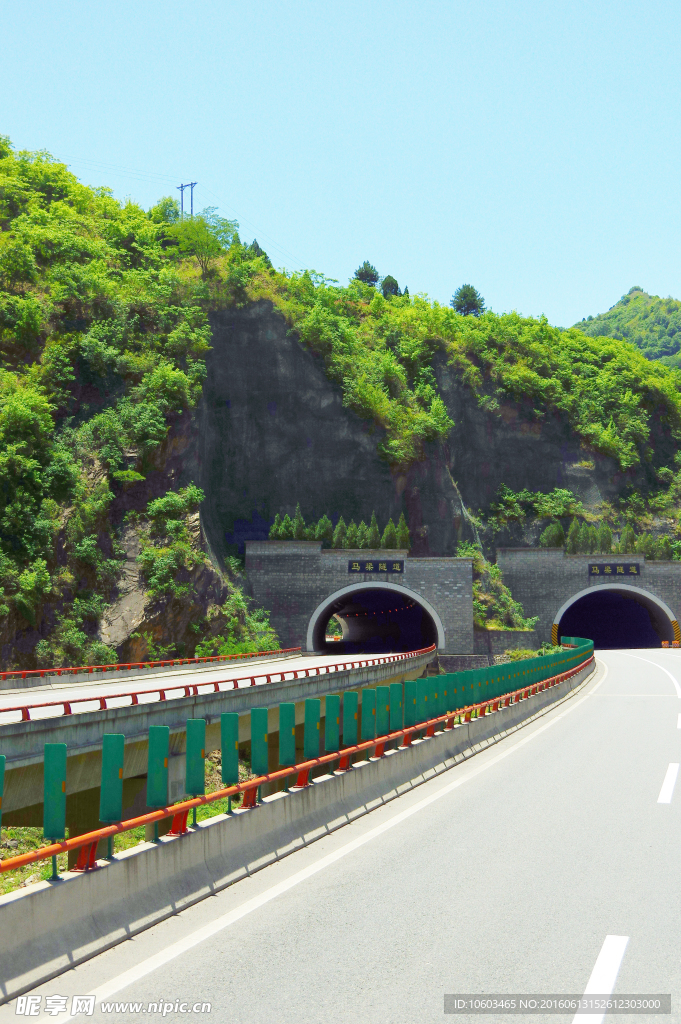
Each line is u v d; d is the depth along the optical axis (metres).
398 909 7.94
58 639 61.19
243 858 9.39
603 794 13.57
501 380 104.75
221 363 88.94
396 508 92.12
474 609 79.56
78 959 6.66
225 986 6.18
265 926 7.50
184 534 71.19
